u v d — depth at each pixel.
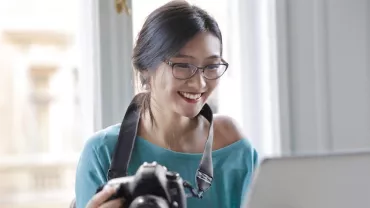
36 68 1.72
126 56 1.33
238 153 0.94
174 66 0.81
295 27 1.44
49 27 1.67
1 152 1.75
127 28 1.33
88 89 1.33
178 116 0.90
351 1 1.48
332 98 1.48
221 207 0.91
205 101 0.85
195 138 0.93
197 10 0.83
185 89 0.82
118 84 1.32
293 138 1.46
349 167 0.53
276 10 1.42
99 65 1.31
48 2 1.65
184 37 0.79
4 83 1.71
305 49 1.45
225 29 1.51
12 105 1.74
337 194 0.52
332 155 0.53
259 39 1.48
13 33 1.67
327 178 0.53
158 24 0.83
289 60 1.44
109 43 1.32
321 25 1.46
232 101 1.52
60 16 1.64
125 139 0.89
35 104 1.74
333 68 1.48
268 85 1.46
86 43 1.33
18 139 1.76
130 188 0.71
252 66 1.49
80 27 1.34
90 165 0.91
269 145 1.46
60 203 1.73
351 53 1.49
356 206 0.52
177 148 0.92
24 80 1.73
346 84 1.49
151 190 0.70
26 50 1.70
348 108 1.49
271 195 0.52
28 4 1.65
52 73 1.72
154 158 0.90
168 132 0.92
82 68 1.34
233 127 0.97
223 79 1.51
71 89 1.56
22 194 1.75
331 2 1.47
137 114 0.91
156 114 0.91
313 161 0.53
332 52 1.47
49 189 1.74
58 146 1.72
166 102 0.84
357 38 1.49
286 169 0.52
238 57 1.50
